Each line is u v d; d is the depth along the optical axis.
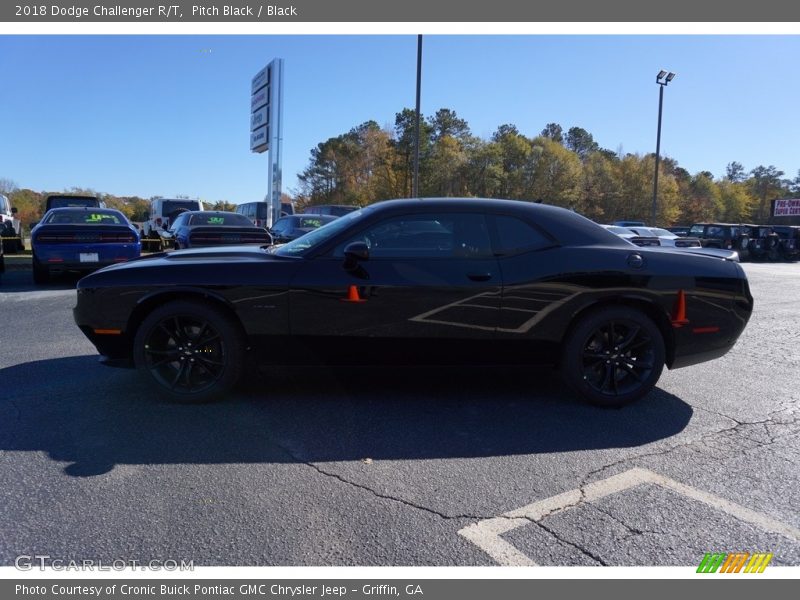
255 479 3.12
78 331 6.79
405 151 57.88
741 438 3.80
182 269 4.11
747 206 96.81
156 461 3.31
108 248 10.73
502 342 4.16
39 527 2.63
